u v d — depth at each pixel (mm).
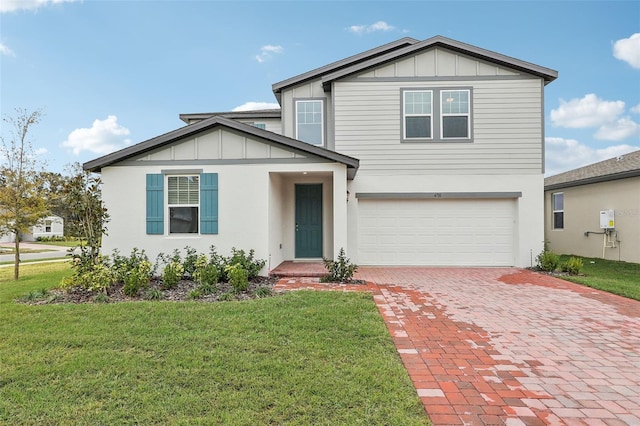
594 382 3336
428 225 10547
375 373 3385
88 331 4480
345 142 10586
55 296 6441
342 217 8406
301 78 11297
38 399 2938
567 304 6121
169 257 8312
